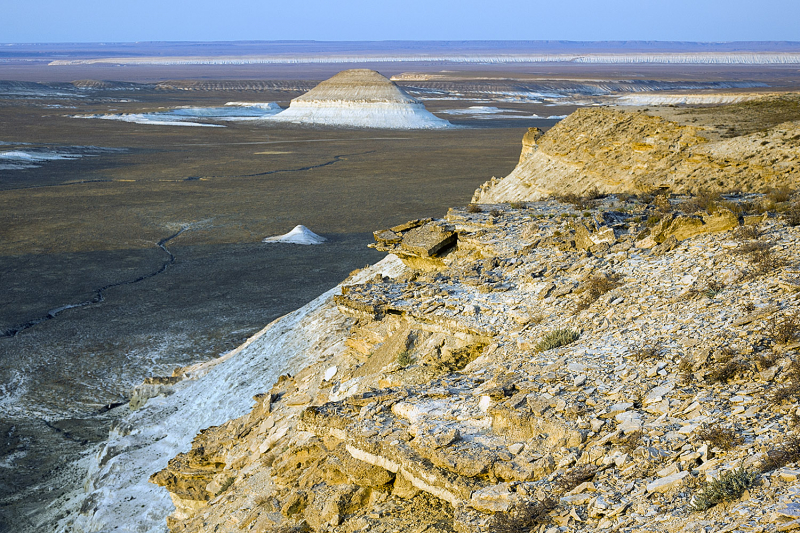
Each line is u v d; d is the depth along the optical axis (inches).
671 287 539.8
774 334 395.2
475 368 487.8
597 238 722.2
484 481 337.4
